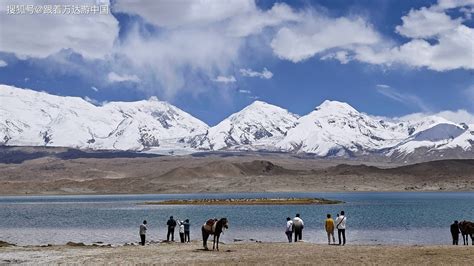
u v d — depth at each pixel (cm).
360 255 3512
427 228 6612
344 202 14338
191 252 3844
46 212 11169
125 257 3566
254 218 8588
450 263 3091
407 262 3156
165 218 8844
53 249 4144
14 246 4475
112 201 17300
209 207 12531
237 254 3694
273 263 3198
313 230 6359
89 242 5303
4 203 16962
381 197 18712
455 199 16512
